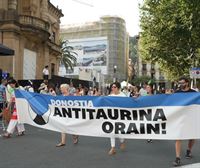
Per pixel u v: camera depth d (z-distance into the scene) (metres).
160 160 9.19
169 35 33.22
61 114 10.91
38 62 40.50
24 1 41.12
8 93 14.89
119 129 9.95
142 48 36.50
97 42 93.50
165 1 32.53
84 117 10.48
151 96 9.55
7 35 33.75
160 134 9.44
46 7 45.56
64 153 9.91
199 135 9.07
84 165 8.48
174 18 31.84
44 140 12.17
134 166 8.45
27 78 37.75
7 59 33.50
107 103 10.10
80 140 12.32
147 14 34.66
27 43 37.53
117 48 102.56
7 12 33.66
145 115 9.63
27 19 36.34
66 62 70.31
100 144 11.54
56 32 53.88
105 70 92.19
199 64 34.41
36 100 11.36
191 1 30.22
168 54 34.81
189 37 32.59
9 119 13.12
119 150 10.56
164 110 9.38
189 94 9.17
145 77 100.19
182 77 9.48
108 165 8.52
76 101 10.56
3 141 11.88
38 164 8.52
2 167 8.20
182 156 9.77
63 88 11.27
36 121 11.34
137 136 9.77
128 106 9.80
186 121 9.13
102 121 10.20
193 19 30.59
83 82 34.06
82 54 94.69
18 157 9.30
